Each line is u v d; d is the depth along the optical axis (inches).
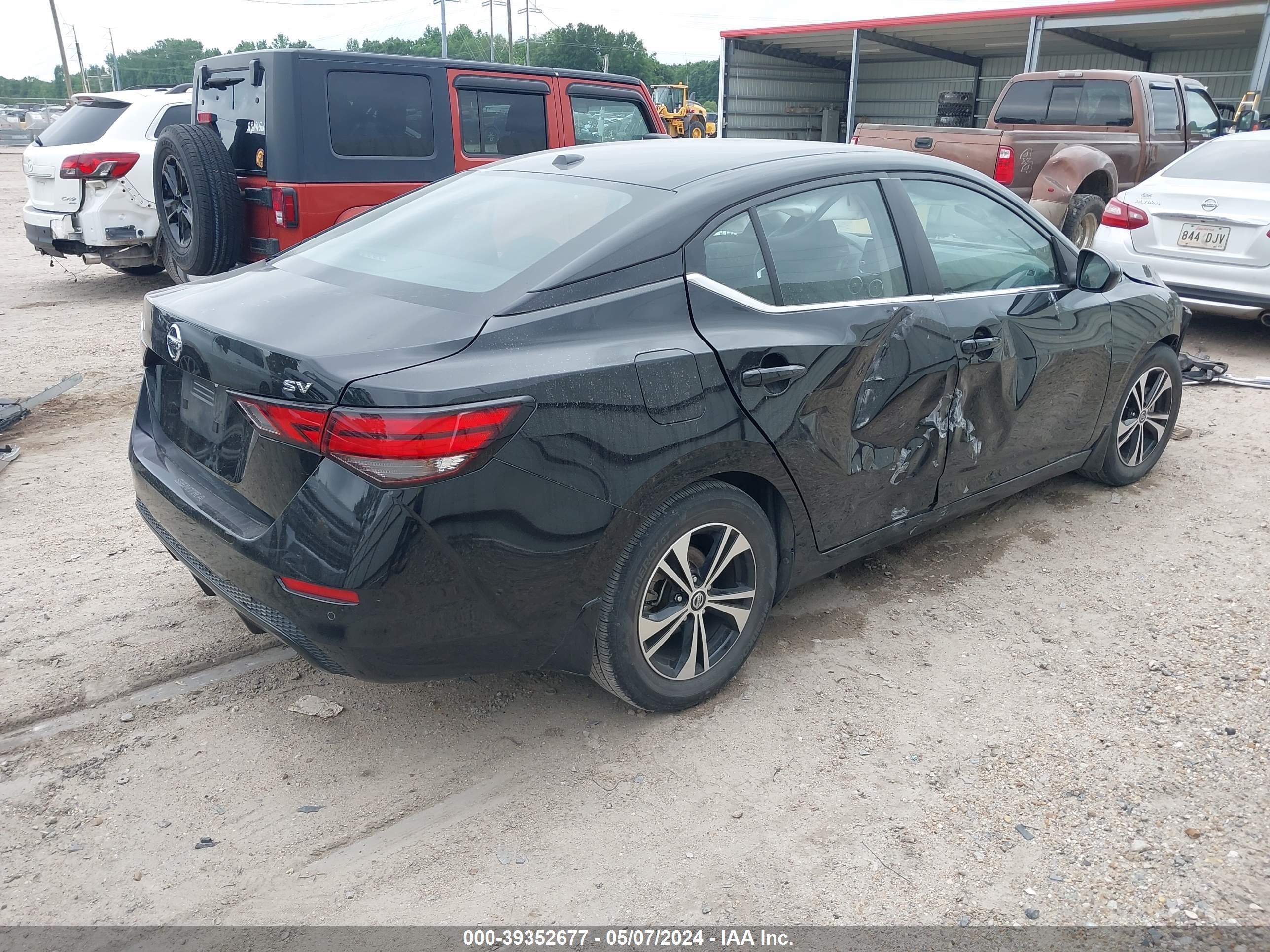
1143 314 174.1
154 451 118.7
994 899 91.7
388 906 90.8
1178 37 796.0
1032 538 170.1
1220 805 103.7
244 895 92.0
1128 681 127.3
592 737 115.9
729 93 974.4
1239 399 250.4
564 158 137.2
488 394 91.8
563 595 102.2
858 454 127.6
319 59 259.3
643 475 103.3
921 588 152.7
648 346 104.1
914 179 137.9
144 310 120.0
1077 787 106.7
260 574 96.2
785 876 94.5
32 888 92.2
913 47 911.0
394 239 124.3
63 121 373.7
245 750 112.8
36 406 230.8
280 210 263.4
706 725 118.0
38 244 369.4
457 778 108.7
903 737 115.7
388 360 91.7
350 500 90.3
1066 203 373.7
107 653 131.1
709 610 119.0
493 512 93.9
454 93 286.2
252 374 95.5
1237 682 126.6
